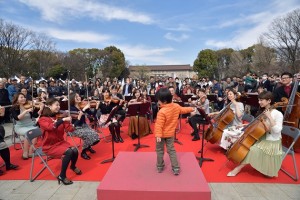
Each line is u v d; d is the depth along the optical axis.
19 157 4.95
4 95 8.36
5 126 8.13
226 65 39.19
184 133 6.78
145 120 6.48
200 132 6.71
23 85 9.84
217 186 3.54
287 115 4.72
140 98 7.40
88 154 5.11
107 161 4.60
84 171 4.18
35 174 4.07
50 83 11.55
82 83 13.84
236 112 4.89
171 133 2.88
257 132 3.68
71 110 5.22
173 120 2.88
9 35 25.41
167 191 2.50
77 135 4.80
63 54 33.72
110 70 40.75
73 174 4.05
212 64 39.31
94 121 6.69
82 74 31.75
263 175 3.89
